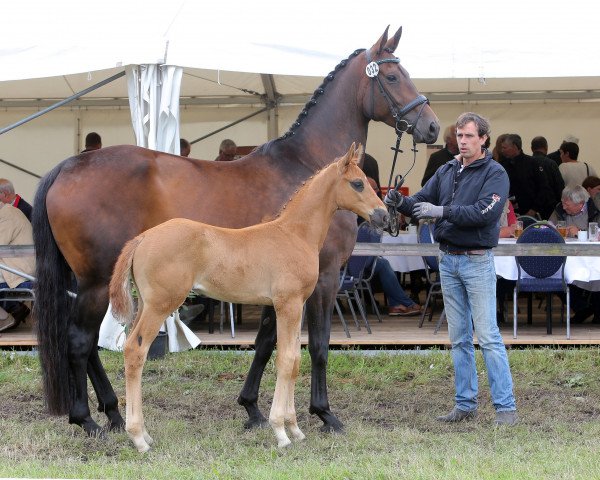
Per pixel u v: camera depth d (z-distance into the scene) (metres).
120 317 4.66
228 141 10.24
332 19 7.23
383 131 11.88
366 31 7.17
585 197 9.09
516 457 4.80
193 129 11.94
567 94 11.56
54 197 5.20
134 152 5.34
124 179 5.22
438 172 5.89
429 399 6.54
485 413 6.06
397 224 5.61
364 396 6.58
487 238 5.58
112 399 5.45
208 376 7.21
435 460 4.71
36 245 5.29
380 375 7.13
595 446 5.07
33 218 5.30
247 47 7.05
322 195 5.02
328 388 6.81
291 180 5.56
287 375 4.97
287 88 11.41
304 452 4.95
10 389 6.75
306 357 7.50
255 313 10.34
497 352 5.66
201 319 9.43
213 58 7.01
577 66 7.08
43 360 5.23
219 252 4.78
